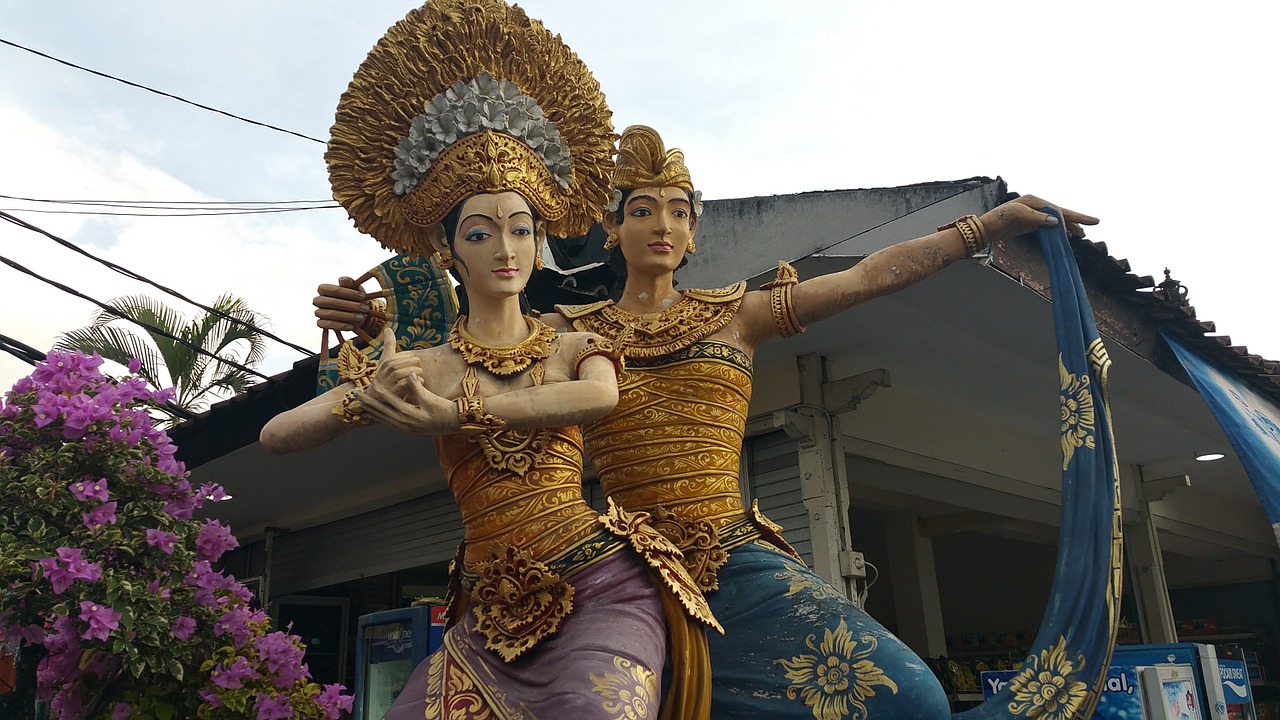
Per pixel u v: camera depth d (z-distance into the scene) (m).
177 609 4.24
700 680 2.33
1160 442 8.20
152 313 12.95
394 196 2.67
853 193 4.43
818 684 2.56
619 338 2.86
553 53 2.77
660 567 2.38
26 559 3.73
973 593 12.61
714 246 4.83
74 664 4.24
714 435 2.91
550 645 2.27
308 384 5.98
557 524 2.38
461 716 2.24
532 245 2.56
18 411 4.18
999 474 7.54
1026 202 3.25
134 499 4.32
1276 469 5.20
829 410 5.75
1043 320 5.37
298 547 9.27
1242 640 11.98
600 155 2.87
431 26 2.64
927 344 5.74
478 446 2.42
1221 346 5.89
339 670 9.55
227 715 4.18
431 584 11.25
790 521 5.76
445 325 3.07
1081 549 2.75
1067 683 2.59
